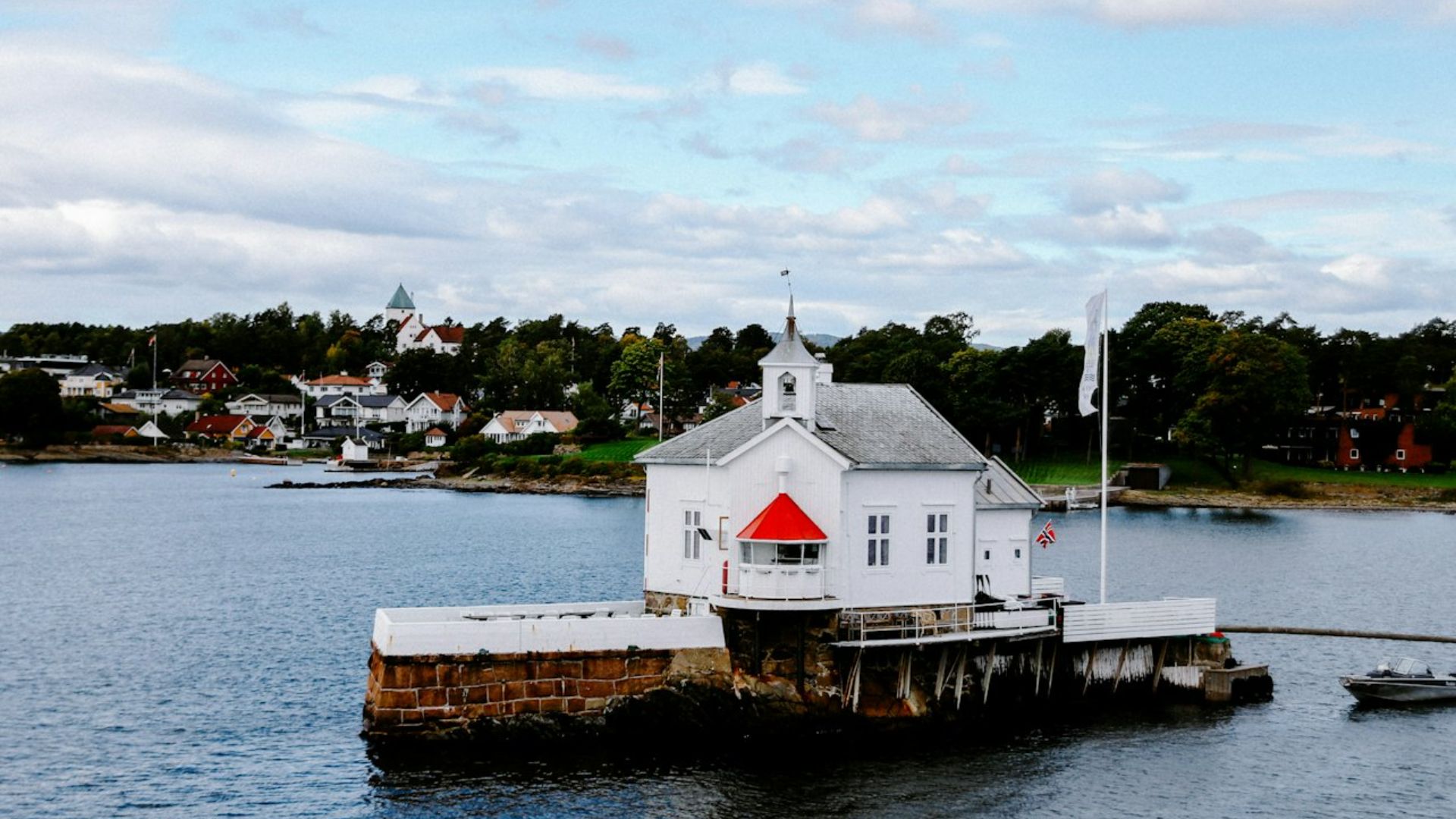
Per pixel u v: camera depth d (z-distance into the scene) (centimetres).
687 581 5638
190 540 13662
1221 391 18738
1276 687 6425
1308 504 18488
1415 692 6081
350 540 13688
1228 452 19562
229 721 5625
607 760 4922
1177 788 4856
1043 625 5738
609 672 5047
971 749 5241
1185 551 12681
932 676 5588
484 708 4891
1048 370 19600
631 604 5841
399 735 4816
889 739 5325
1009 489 6241
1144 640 6097
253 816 4422
